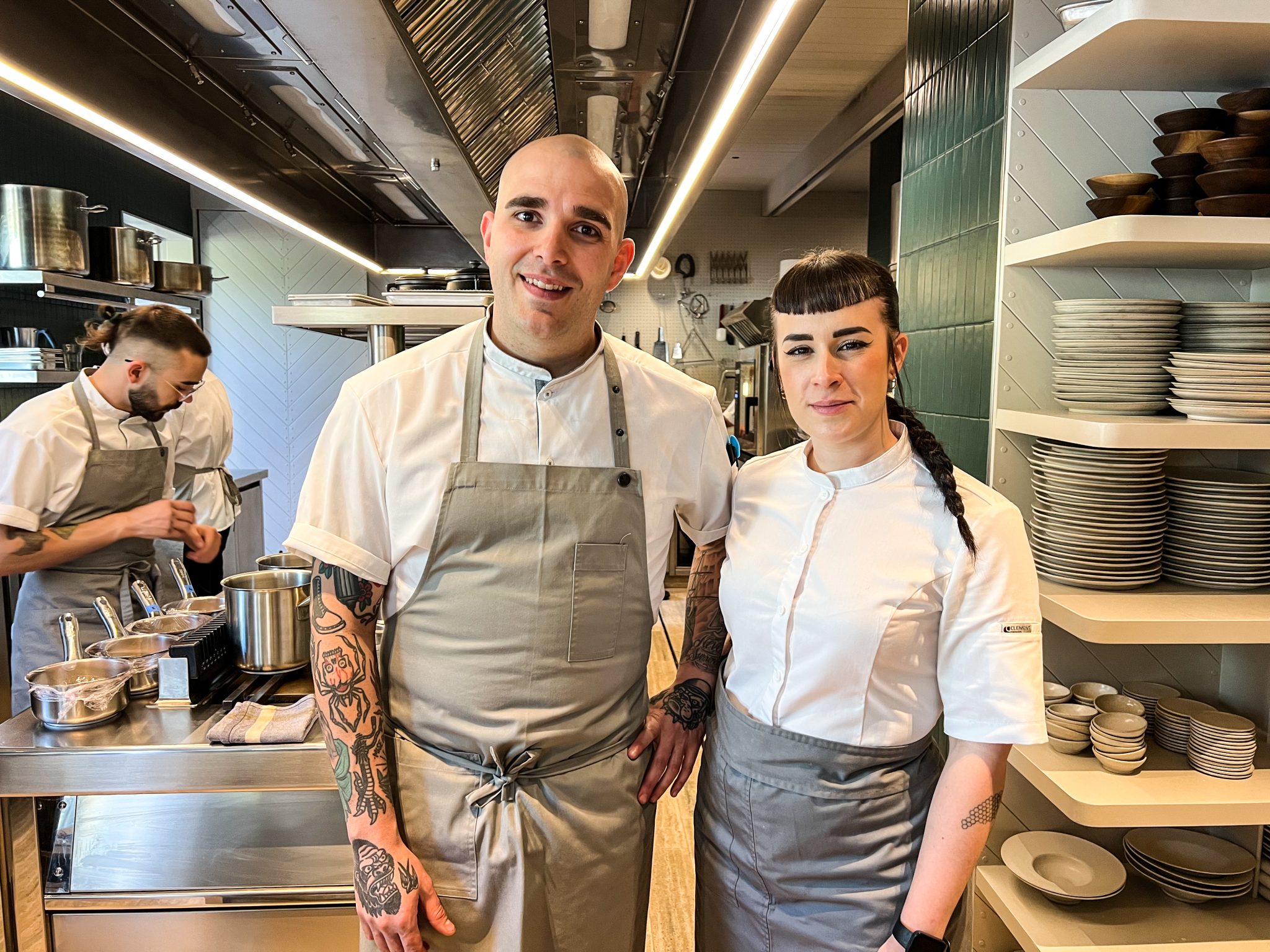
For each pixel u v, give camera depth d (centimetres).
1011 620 124
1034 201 214
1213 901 207
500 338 136
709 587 164
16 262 342
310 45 162
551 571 133
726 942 144
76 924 167
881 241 593
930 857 125
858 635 129
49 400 239
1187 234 171
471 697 132
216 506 346
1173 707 208
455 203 329
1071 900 205
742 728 140
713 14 191
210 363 684
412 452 134
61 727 164
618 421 140
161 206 611
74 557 226
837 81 518
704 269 793
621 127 292
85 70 185
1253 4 159
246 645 188
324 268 680
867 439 133
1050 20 209
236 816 168
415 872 129
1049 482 209
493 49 230
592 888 137
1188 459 224
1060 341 209
